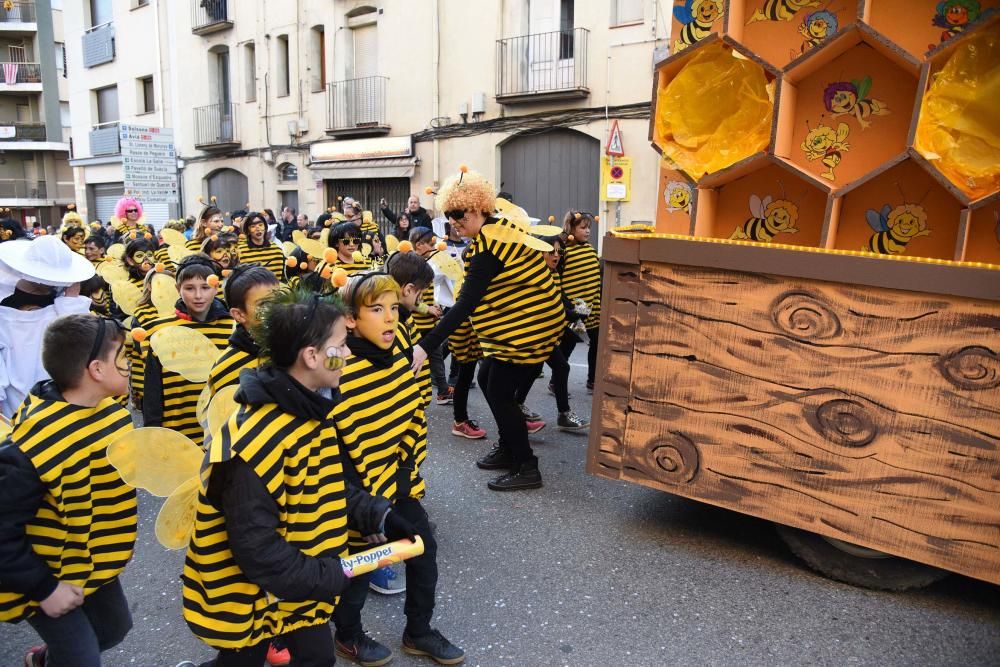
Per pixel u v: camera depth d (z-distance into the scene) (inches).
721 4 137.9
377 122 569.3
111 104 892.0
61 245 147.5
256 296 113.0
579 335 232.7
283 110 647.8
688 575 131.5
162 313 140.3
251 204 695.7
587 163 468.1
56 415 79.9
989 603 122.0
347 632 107.0
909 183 127.9
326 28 597.6
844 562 127.0
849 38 123.2
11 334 141.9
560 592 126.5
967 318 107.0
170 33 754.8
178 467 74.0
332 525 79.0
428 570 105.8
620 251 134.3
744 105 136.3
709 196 144.4
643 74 431.5
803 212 139.8
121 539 86.5
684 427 132.9
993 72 112.8
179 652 111.7
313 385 76.3
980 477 108.8
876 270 111.7
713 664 107.0
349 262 215.3
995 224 120.3
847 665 106.3
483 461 185.2
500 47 489.1
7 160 1284.4
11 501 75.0
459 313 148.3
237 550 71.2
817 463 121.2
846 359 116.7
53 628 81.5
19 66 1282.0
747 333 124.6
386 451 99.3
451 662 106.2
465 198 152.6
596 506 161.9
